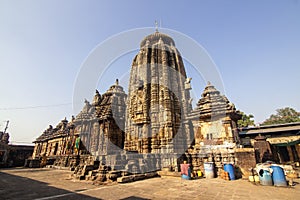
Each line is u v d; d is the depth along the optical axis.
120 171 16.34
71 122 37.75
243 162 16.95
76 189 12.60
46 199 9.81
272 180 12.77
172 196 10.16
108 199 9.71
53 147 43.56
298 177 15.32
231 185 13.06
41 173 24.89
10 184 15.12
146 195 10.45
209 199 9.40
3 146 44.22
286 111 45.59
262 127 25.59
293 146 23.56
